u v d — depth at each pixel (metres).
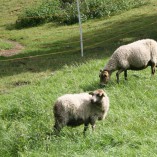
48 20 37.81
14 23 39.44
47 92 15.47
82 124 11.23
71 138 10.57
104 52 23.12
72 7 37.53
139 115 11.91
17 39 32.88
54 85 16.45
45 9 38.75
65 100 10.77
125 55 15.06
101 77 15.02
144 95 13.48
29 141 10.44
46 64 22.12
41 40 31.20
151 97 13.45
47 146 10.12
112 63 15.16
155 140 9.95
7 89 18.08
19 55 26.23
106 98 11.22
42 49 27.55
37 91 15.80
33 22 37.78
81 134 10.90
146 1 37.66
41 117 12.43
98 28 32.06
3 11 44.09
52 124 11.88
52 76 18.45
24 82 18.97
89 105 11.02
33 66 22.02
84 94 11.27
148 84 14.62
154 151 9.34
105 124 11.68
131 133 10.53
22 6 44.19
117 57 15.09
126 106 12.88
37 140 10.49
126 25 31.09
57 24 36.50
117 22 32.84
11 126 12.09
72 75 17.44
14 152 10.14
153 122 11.33
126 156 9.11
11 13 43.09
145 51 15.16
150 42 15.36
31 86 17.30
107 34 29.16
